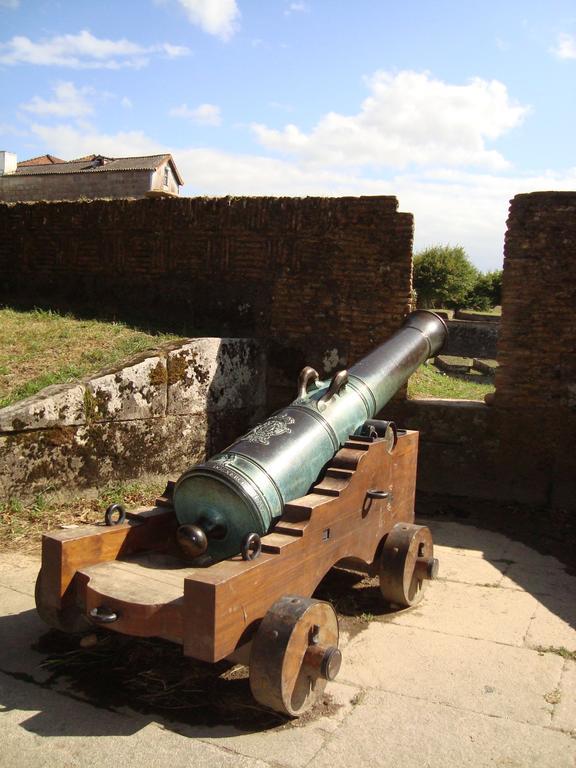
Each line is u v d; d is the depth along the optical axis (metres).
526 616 4.50
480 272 33.00
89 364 6.41
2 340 6.89
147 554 3.74
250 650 3.12
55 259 9.09
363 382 4.95
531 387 7.00
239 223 7.99
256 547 3.21
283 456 3.87
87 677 3.47
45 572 3.42
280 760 2.87
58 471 5.62
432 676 3.64
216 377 7.10
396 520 4.84
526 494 7.08
